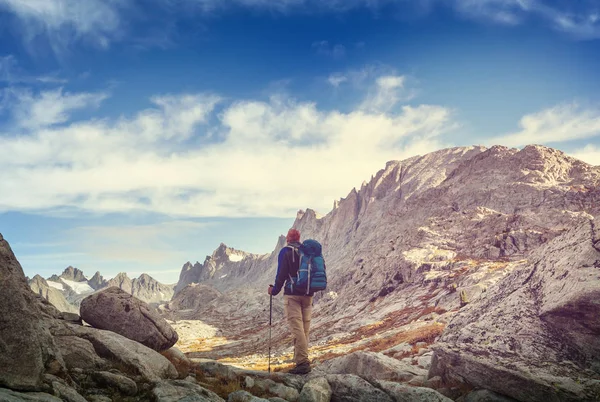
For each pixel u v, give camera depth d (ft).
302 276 41.04
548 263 42.93
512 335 38.40
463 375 36.58
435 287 209.15
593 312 34.81
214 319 443.32
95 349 35.01
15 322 25.80
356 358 47.03
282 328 308.81
